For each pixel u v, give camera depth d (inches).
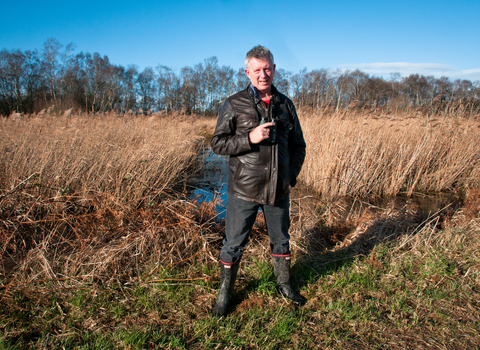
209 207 152.9
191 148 336.8
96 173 194.1
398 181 244.1
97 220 139.9
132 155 215.0
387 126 290.4
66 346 74.0
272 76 82.4
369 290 98.6
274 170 82.8
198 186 271.3
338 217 181.5
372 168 246.2
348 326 82.5
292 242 130.0
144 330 78.7
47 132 267.7
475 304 91.4
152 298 92.0
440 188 257.0
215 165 364.8
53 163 194.9
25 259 108.9
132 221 137.5
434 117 308.3
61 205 154.3
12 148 201.5
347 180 231.1
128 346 73.6
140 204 183.6
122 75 1815.9
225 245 89.9
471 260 115.1
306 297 96.3
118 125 426.6
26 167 183.0
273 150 82.5
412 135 285.3
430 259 115.5
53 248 122.4
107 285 97.9
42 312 85.7
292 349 74.5
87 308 87.4
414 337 78.4
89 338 76.9
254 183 82.9
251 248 126.8
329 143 259.0
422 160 264.8
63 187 177.9
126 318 84.2
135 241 118.1
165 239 124.6
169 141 291.4
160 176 213.0
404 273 109.5
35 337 77.2
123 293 94.1
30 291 91.4
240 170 84.0
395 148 265.9
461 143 273.7
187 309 88.6
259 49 80.0
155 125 437.1
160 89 1974.7
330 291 98.0
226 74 1962.4
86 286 96.7
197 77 1941.4
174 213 139.2
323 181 241.0
